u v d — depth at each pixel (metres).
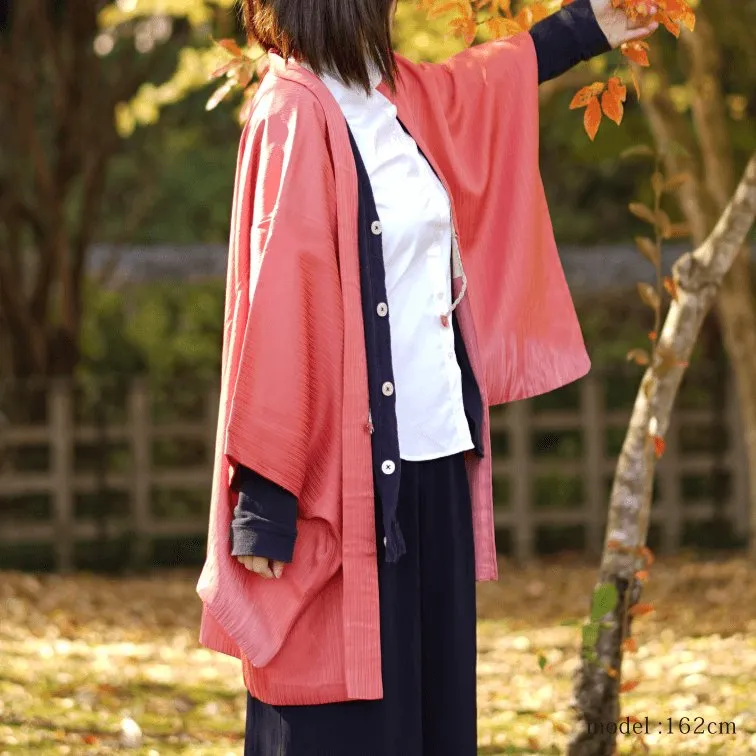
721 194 11.56
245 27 3.30
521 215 3.49
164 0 10.25
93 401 16.50
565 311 3.57
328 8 3.09
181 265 20.22
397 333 3.13
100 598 12.19
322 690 3.06
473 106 3.48
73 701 6.55
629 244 21.62
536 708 6.48
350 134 3.11
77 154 16.36
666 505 15.24
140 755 5.39
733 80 14.89
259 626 3.04
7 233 16.44
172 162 22.17
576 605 11.23
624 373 15.96
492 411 15.41
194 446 16.78
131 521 15.02
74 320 16.64
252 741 3.20
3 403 15.90
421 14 8.84
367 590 3.03
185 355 18.56
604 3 3.65
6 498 15.84
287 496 2.96
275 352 2.94
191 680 7.52
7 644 8.62
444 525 3.19
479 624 10.41
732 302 12.07
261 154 3.08
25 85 16.11
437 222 3.20
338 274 3.03
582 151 13.73
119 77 16.34
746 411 12.27
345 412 3.01
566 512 15.23
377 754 3.07
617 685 4.46
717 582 11.70
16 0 15.88
